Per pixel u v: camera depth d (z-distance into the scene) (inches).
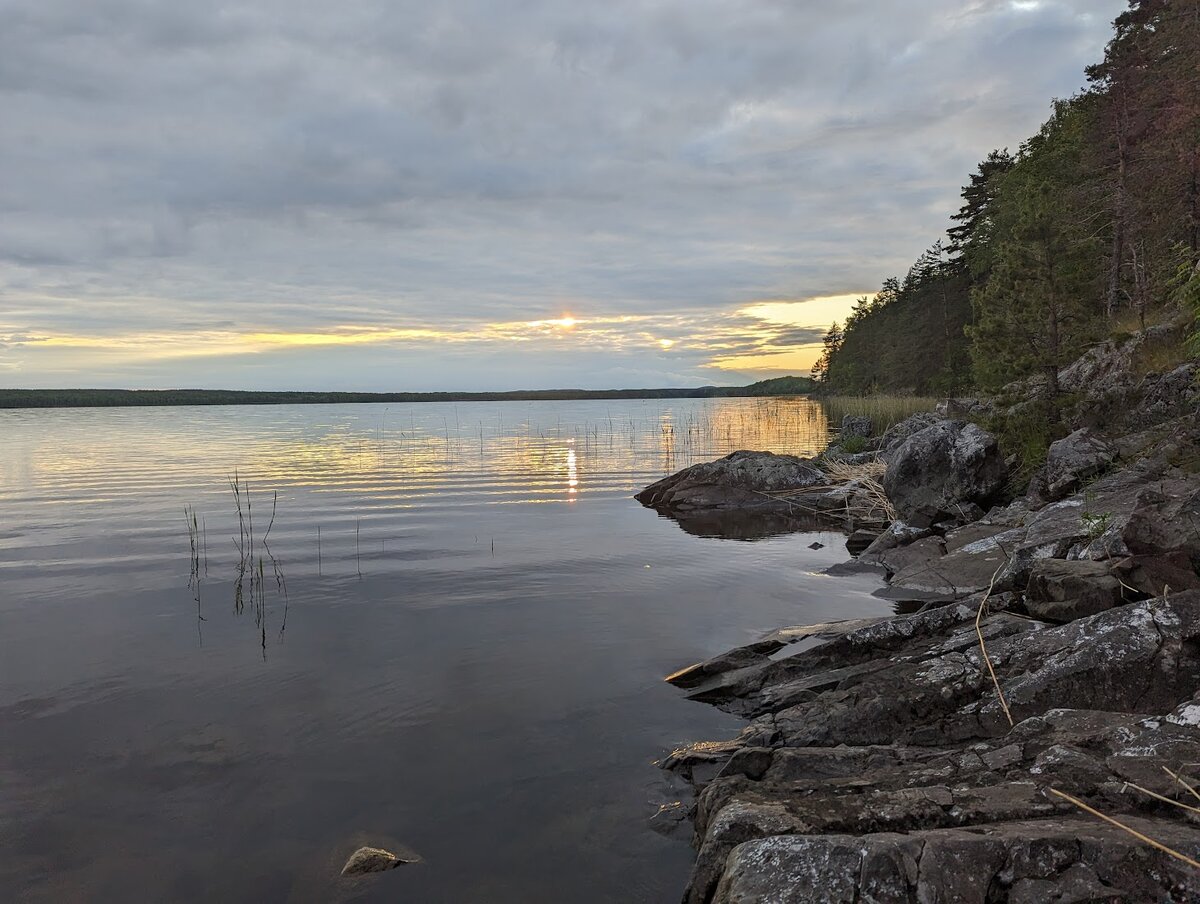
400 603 394.3
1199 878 115.3
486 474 995.9
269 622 360.2
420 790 207.0
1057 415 721.0
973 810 144.8
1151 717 174.6
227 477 943.0
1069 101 1777.8
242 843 182.1
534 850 179.9
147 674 291.7
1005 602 286.2
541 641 332.5
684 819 193.0
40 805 198.2
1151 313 1128.8
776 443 1457.9
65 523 624.1
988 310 789.2
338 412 3715.6
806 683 261.7
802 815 151.9
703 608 386.9
